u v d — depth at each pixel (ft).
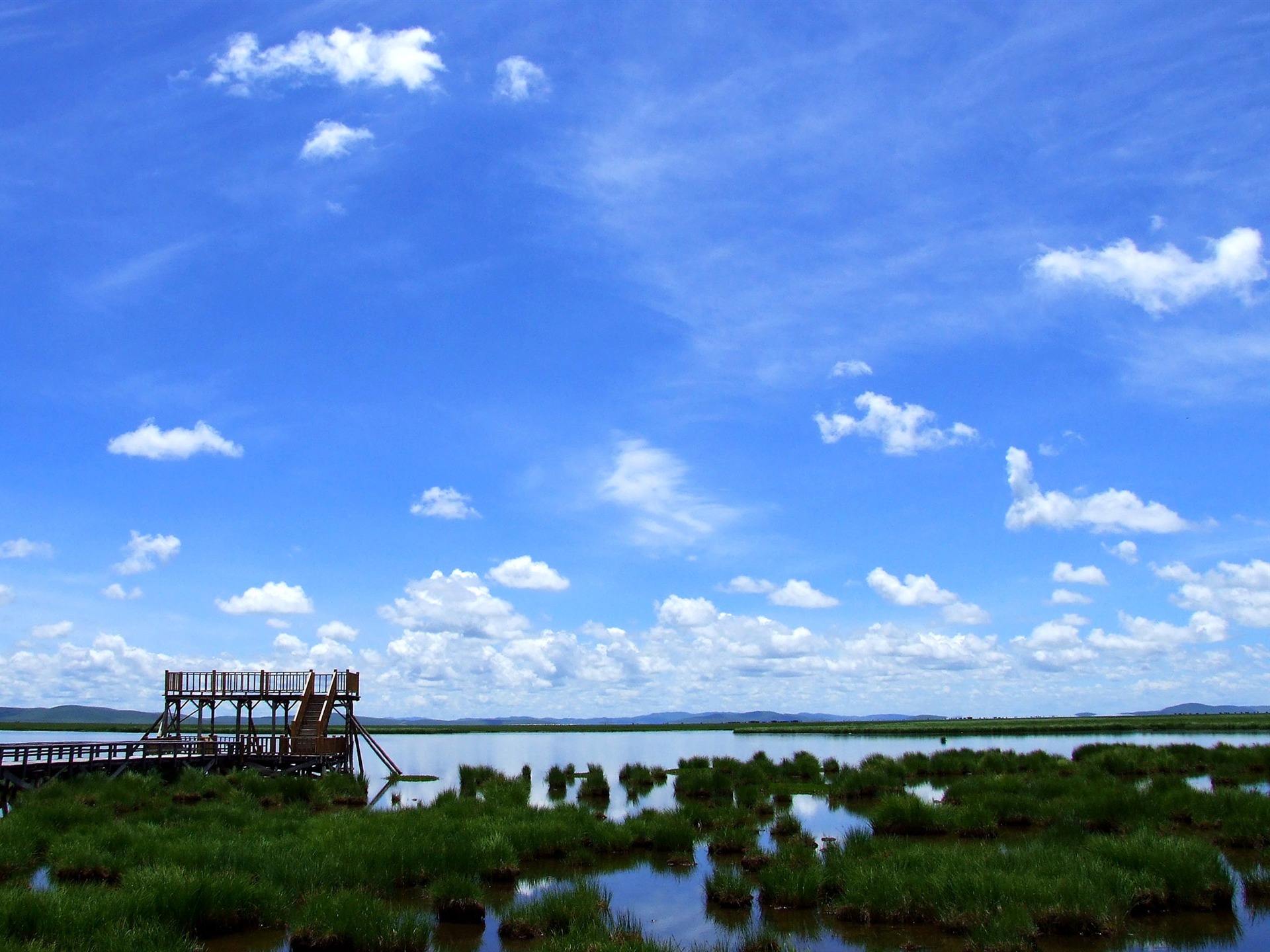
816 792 118.73
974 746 224.94
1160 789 90.48
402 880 63.87
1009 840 74.79
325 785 122.01
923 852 62.44
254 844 67.56
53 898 46.96
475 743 318.65
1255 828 70.74
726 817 88.02
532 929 51.65
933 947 48.39
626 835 78.69
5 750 116.06
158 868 55.47
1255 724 316.60
